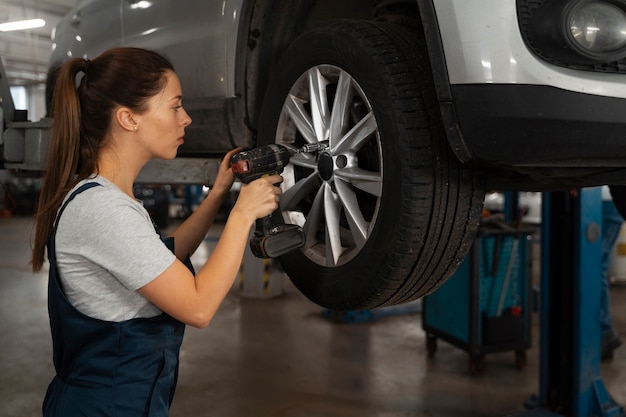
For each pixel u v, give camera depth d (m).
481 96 1.28
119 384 1.19
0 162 2.54
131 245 1.13
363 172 1.55
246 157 1.34
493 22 1.26
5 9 12.27
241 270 6.70
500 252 4.23
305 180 1.72
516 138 1.26
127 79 1.22
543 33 1.24
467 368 4.39
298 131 1.81
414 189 1.41
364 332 5.28
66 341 1.21
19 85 18.44
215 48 2.14
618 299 6.47
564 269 3.54
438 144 1.43
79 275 1.18
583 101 1.26
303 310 5.99
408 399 3.79
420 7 1.37
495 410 3.64
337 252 1.64
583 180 1.63
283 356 4.56
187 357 4.49
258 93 2.07
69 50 3.06
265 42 2.05
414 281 1.53
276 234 1.45
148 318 1.22
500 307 4.28
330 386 3.98
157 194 12.89
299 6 2.02
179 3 2.33
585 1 1.22
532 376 4.24
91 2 2.93
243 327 5.34
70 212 1.16
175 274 1.15
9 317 5.51
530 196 9.68
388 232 1.46
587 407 3.49
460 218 1.48
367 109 1.59
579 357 3.45
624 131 1.28
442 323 4.51
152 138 1.27
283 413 3.54
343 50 1.58
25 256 9.02
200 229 1.57
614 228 4.49
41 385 3.87
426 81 1.46
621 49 1.25
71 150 1.23
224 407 3.61
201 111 2.23
